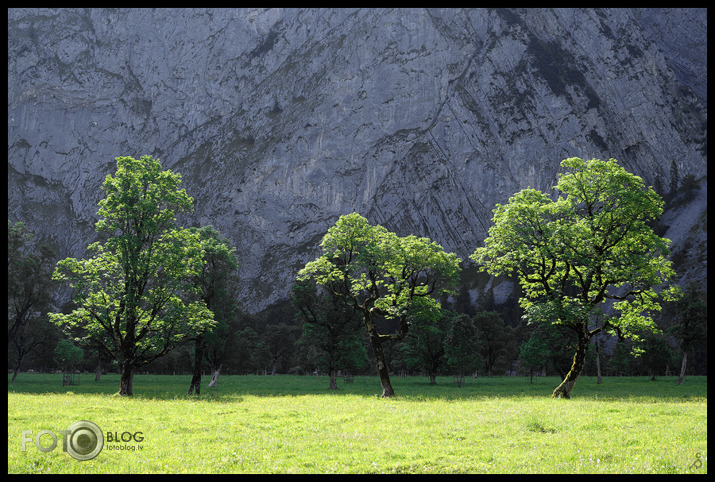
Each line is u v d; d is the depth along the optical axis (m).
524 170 192.50
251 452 13.43
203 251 41.28
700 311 64.38
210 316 39.56
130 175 38.22
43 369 113.50
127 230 38.31
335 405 26.59
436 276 40.19
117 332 37.41
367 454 13.27
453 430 17.00
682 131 198.50
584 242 33.22
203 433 16.38
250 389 51.66
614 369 104.00
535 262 35.34
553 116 197.38
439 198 196.62
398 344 101.19
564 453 13.31
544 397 34.31
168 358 100.75
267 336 130.25
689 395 38.97
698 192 182.88
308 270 40.28
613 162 33.59
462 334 65.81
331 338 57.06
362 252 39.12
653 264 32.62
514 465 12.06
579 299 32.44
